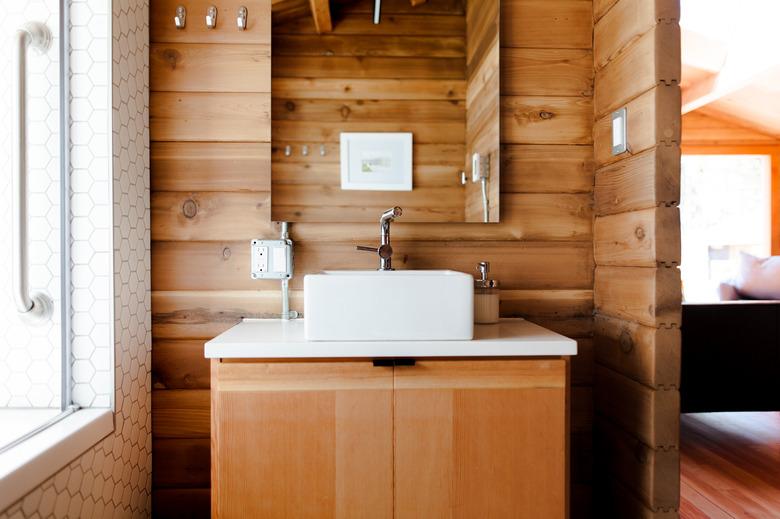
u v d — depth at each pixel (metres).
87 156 1.38
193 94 1.62
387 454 1.21
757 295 3.71
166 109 1.62
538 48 1.70
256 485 1.20
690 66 4.25
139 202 1.54
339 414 1.20
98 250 1.38
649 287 1.35
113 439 1.37
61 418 1.27
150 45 1.61
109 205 1.38
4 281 1.39
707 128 5.43
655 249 1.32
